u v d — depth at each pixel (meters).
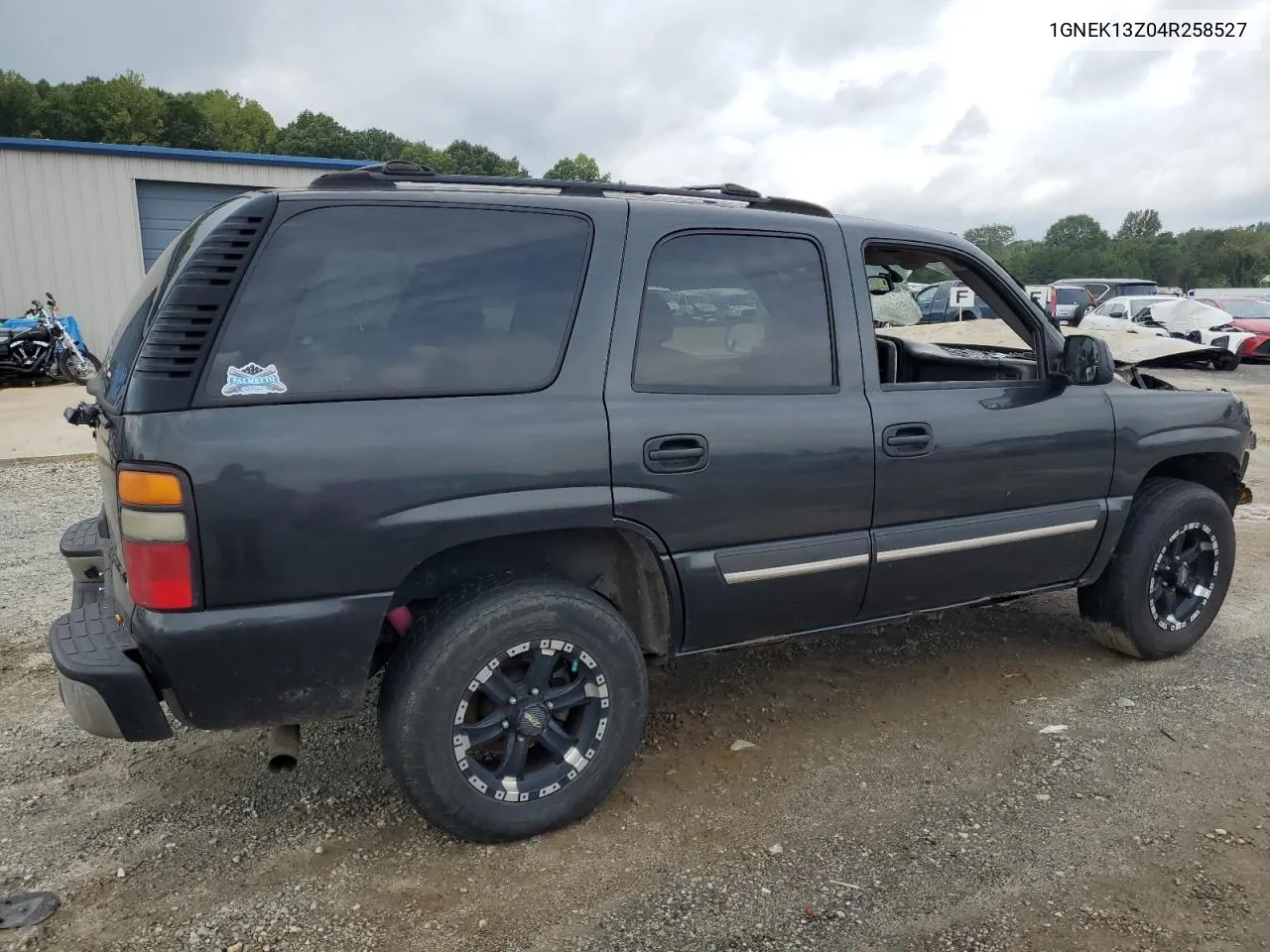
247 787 3.05
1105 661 4.11
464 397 2.55
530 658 2.67
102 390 2.70
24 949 2.29
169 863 2.64
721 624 3.00
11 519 6.47
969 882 2.56
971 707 3.65
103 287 14.14
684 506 2.81
